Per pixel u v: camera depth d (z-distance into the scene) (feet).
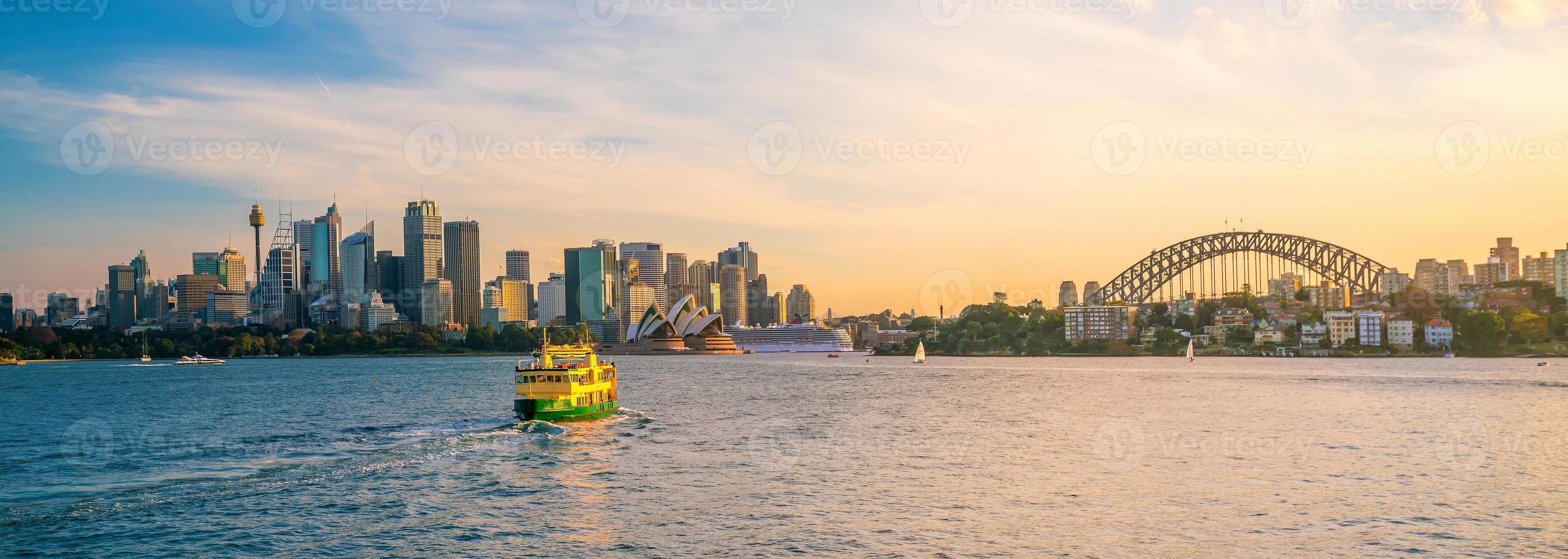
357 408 552.82
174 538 224.12
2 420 494.59
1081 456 339.57
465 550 215.31
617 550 215.31
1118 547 217.56
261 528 233.35
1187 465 318.45
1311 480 291.58
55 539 223.92
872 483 286.66
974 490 276.62
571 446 358.64
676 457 334.24
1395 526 234.38
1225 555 211.61
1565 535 226.38
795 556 211.20
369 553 213.46
